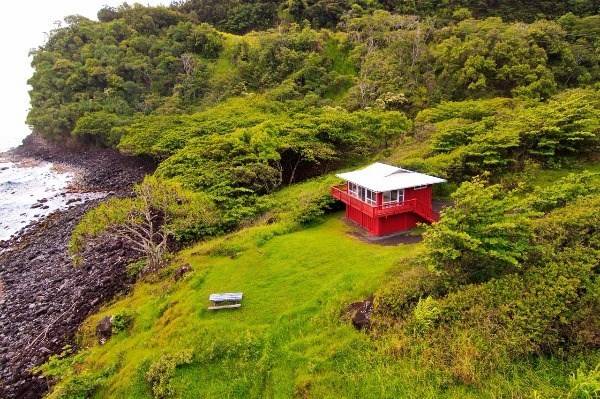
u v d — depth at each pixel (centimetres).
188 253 3350
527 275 1908
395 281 2212
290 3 11838
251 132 5406
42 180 7494
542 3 9950
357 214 3466
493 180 3688
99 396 2159
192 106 9556
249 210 4019
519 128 3875
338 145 5669
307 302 2358
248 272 2844
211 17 13262
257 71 10094
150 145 6819
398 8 11081
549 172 3600
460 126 4506
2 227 5284
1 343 2866
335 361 1922
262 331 2223
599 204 2266
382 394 1702
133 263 3544
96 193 6531
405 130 5844
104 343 2556
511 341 1680
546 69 6519
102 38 11431
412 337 1884
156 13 12519
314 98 8175
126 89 10106
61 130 9569
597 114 3822
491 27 7794
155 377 2097
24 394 2366
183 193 3856
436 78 7562
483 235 2027
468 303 1894
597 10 9481
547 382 1555
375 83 7862
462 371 1645
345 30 10681
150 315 2641
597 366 1470
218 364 2111
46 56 10844
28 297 3441
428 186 3284
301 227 3541
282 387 1895
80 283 3497
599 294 1711
